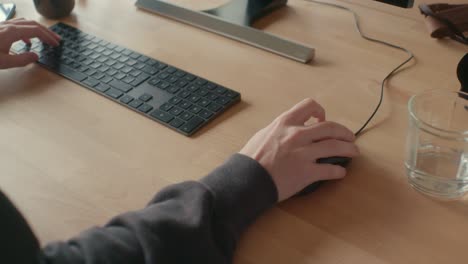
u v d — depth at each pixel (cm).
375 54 82
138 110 69
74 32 89
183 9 94
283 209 55
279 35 89
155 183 58
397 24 90
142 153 62
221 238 49
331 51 83
